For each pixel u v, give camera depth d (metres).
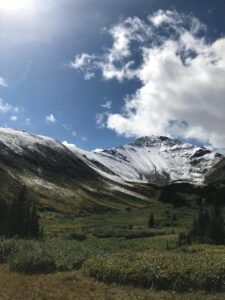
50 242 55.22
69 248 42.91
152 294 24.62
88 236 119.25
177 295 24.47
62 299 22.84
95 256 36.28
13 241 44.09
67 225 163.38
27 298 22.70
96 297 23.53
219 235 97.06
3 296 22.98
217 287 26.12
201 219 102.75
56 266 33.47
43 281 27.86
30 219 103.06
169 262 29.75
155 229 152.38
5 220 103.19
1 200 118.31
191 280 26.36
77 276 29.50
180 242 95.50
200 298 23.62
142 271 27.91
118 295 24.23
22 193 117.94
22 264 32.53
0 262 37.53
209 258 32.66
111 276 28.25
